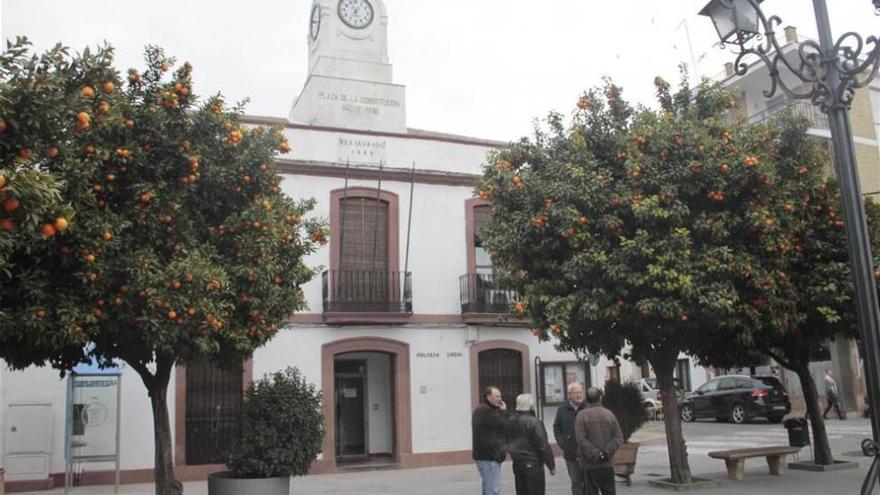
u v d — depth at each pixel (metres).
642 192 11.28
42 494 14.22
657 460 17.89
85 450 15.11
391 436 18.47
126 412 15.58
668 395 12.80
